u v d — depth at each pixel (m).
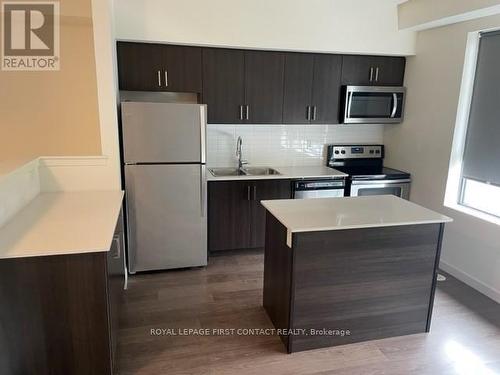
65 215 2.29
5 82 3.01
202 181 3.37
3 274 1.76
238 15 3.40
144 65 3.39
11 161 2.46
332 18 3.64
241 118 3.79
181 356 2.31
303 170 4.18
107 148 2.87
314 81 3.91
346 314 2.39
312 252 2.22
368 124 4.56
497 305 2.96
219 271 3.54
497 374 2.19
